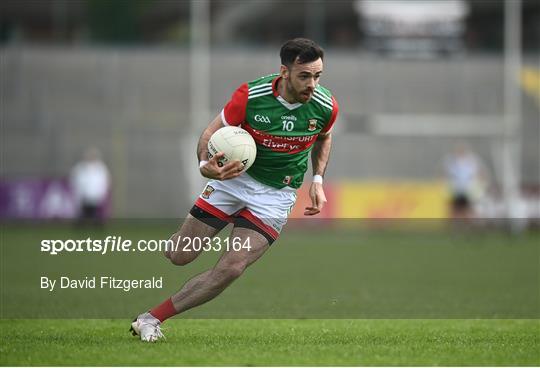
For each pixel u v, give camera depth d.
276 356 26.28
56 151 126.75
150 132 130.50
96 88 140.00
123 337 30.52
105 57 144.88
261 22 176.75
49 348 27.61
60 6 171.00
